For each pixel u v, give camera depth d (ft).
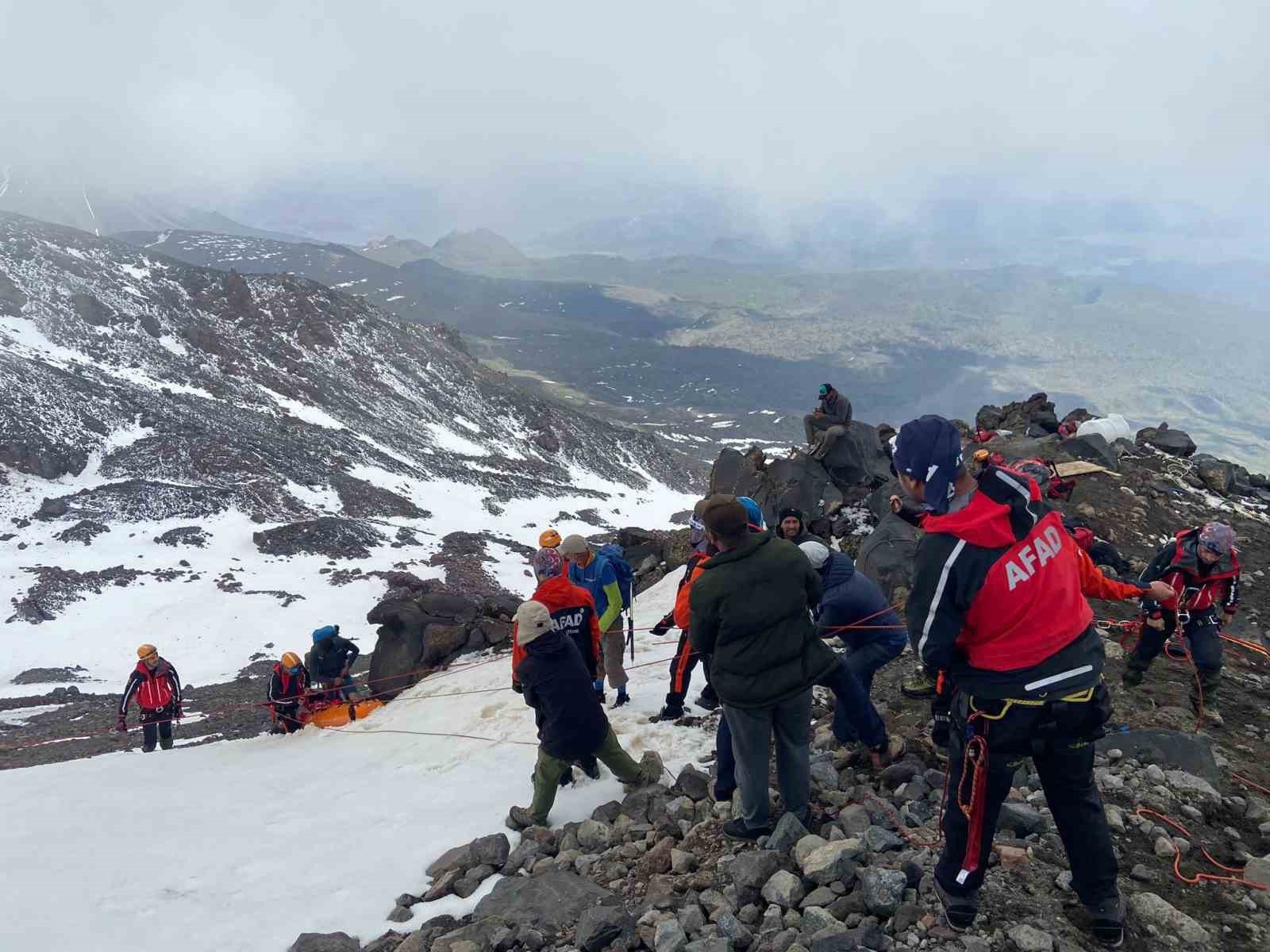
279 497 353.92
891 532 32.81
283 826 23.85
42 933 18.31
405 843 21.20
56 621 203.41
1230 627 28.07
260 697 80.74
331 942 16.67
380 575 250.37
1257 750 19.02
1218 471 45.68
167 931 18.29
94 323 572.51
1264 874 13.58
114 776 32.81
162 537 279.49
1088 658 11.40
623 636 26.68
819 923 13.05
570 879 16.78
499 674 37.06
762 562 15.12
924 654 11.74
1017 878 13.71
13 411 360.48
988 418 58.08
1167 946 12.17
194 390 534.37
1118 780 16.83
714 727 23.47
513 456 652.07
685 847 16.99
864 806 16.14
